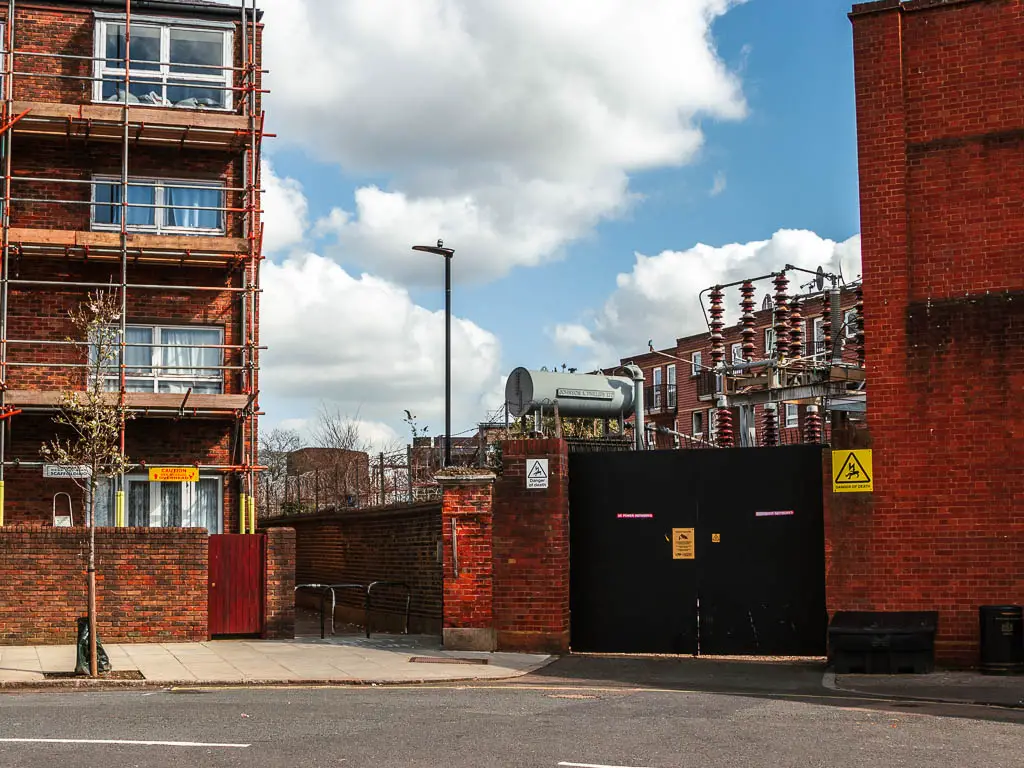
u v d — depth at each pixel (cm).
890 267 1611
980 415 1553
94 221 2325
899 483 1580
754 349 2273
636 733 1032
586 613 1764
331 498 4000
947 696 1316
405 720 1106
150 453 2294
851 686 1394
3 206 2236
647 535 1756
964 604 1538
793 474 1706
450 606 1762
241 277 2383
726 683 1444
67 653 1755
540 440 1759
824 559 1650
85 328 2166
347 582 2683
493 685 1445
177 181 2380
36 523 2217
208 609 1983
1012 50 1585
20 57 2320
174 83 2397
